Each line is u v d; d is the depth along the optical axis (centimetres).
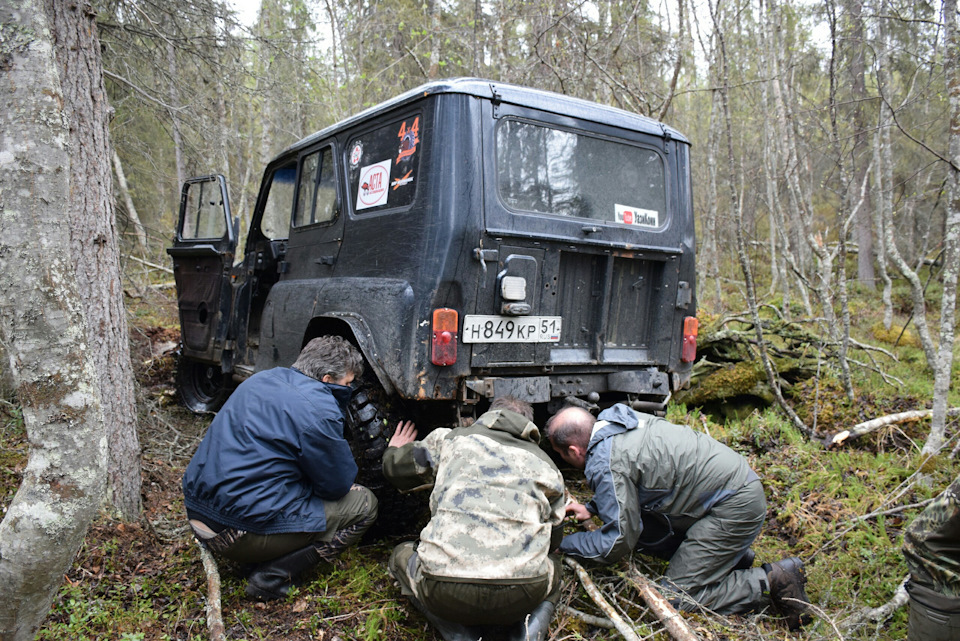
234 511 231
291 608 240
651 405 334
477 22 841
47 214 154
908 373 591
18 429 378
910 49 639
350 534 254
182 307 496
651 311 342
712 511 246
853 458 390
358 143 325
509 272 280
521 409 243
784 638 235
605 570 264
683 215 350
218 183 454
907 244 1052
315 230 354
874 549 287
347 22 1025
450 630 219
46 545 157
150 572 257
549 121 300
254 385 249
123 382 290
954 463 374
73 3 272
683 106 1257
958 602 195
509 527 207
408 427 285
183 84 603
